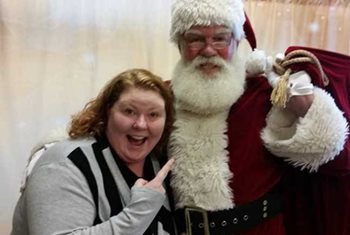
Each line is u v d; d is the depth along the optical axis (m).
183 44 1.22
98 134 1.10
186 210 1.16
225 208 1.15
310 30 2.08
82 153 1.04
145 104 1.05
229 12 1.17
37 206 0.97
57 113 1.84
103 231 0.94
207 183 1.14
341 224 1.28
